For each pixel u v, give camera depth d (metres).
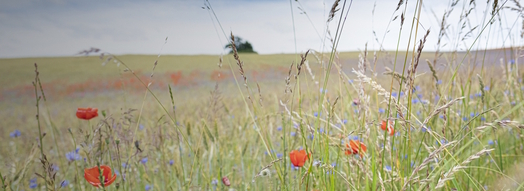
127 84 17.34
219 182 2.15
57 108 11.13
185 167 2.65
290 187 1.58
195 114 3.79
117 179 2.29
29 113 9.80
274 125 2.64
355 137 1.91
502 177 1.37
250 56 31.06
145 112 6.03
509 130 2.11
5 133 5.98
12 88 17.61
